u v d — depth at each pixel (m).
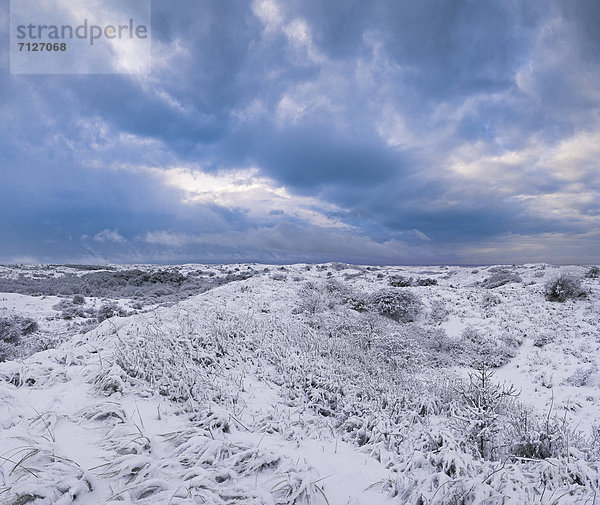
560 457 4.11
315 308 16.41
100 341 7.60
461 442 4.87
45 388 5.12
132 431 3.87
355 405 5.93
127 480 2.92
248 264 53.34
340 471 3.64
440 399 6.95
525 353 12.98
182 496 2.75
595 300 16.78
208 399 5.20
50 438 3.56
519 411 6.22
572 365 11.14
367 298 20.03
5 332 15.92
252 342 8.12
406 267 52.47
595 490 3.32
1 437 3.47
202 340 7.59
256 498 2.81
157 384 5.26
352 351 9.77
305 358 7.81
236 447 3.74
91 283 36.97
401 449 4.54
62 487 2.61
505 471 3.48
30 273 43.50
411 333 14.17
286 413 5.37
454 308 19.38
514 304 18.53
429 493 3.10
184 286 35.88
